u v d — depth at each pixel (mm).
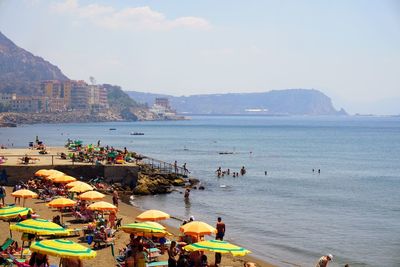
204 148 170000
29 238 28125
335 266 34938
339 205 61812
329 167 116188
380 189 78812
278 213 55062
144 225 29328
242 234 43531
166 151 154375
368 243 41656
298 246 40031
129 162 71500
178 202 59875
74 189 41125
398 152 164875
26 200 46312
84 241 32719
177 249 30438
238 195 68188
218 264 29734
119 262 27891
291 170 107500
